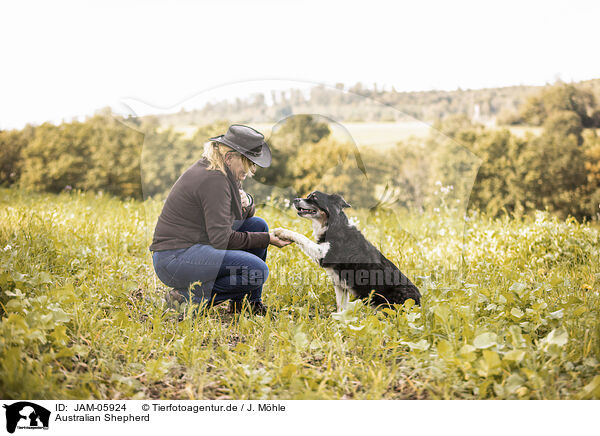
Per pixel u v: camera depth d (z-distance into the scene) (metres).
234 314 3.19
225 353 2.54
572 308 2.83
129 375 2.29
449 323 2.58
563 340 2.26
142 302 3.22
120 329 2.64
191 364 2.42
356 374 2.37
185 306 3.00
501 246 4.59
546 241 4.50
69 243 4.14
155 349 2.54
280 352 2.49
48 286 3.11
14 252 3.26
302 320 2.83
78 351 2.24
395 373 2.35
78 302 2.72
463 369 2.19
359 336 2.57
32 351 2.17
